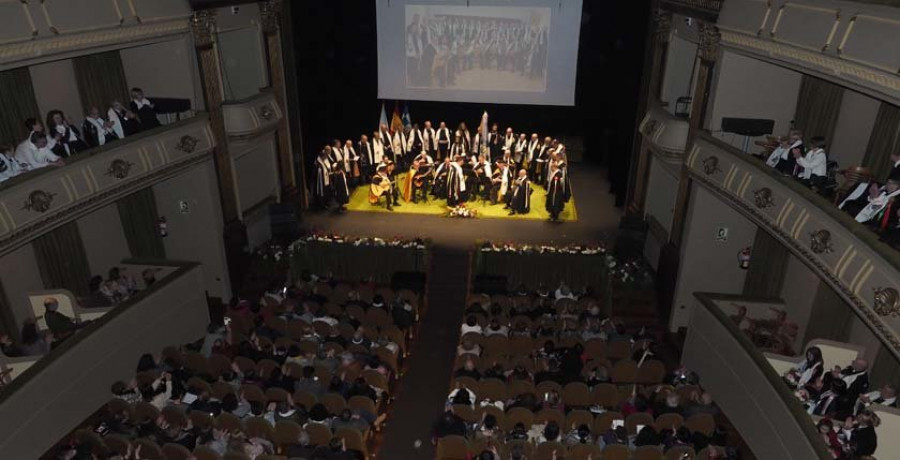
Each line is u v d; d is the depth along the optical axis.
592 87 23.25
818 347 11.13
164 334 14.29
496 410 11.30
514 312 15.37
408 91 23.28
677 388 11.92
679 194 15.27
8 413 10.34
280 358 13.02
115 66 15.41
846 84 9.72
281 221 19.67
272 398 11.77
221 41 18.22
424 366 14.41
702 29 13.88
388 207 21.00
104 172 12.99
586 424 11.25
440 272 17.55
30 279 13.75
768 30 11.40
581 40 22.52
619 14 21.83
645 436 10.56
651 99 17.39
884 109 10.86
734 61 13.38
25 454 10.75
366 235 19.03
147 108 14.71
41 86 13.75
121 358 12.99
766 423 10.72
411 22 22.47
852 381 10.21
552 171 20.06
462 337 13.82
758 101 13.70
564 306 15.28
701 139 13.93
